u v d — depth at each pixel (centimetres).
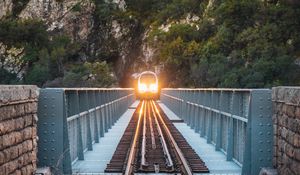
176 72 15250
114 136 2702
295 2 13000
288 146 1170
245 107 1576
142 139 2447
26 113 1140
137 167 1630
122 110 4853
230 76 11819
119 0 18700
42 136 1367
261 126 1395
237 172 1523
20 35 17188
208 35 15750
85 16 18125
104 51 18275
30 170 1181
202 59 13825
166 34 16525
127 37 18288
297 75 11206
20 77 16525
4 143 964
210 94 2394
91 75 16262
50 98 1373
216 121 2170
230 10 14025
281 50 11819
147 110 6053
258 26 13475
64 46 17575
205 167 1567
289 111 1163
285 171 1195
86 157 1859
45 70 15962
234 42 13600
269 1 13950
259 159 1392
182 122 3856
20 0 18300
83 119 1967
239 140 1667
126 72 18412
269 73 11288
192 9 17362
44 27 17750
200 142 2425
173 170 1532
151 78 10138
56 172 1353
